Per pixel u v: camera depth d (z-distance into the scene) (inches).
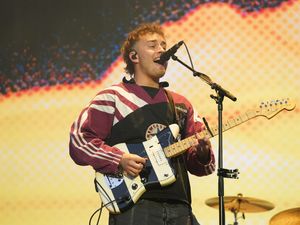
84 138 147.1
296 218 194.1
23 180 242.8
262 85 237.3
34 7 253.8
